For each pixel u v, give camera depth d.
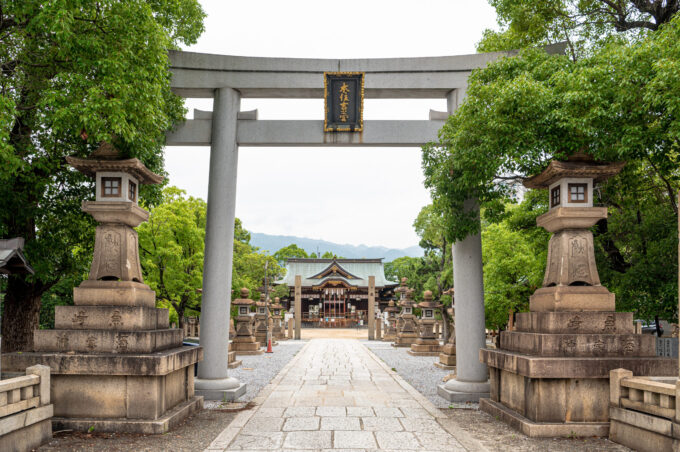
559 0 12.47
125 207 8.47
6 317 12.20
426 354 24.78
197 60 11.68
